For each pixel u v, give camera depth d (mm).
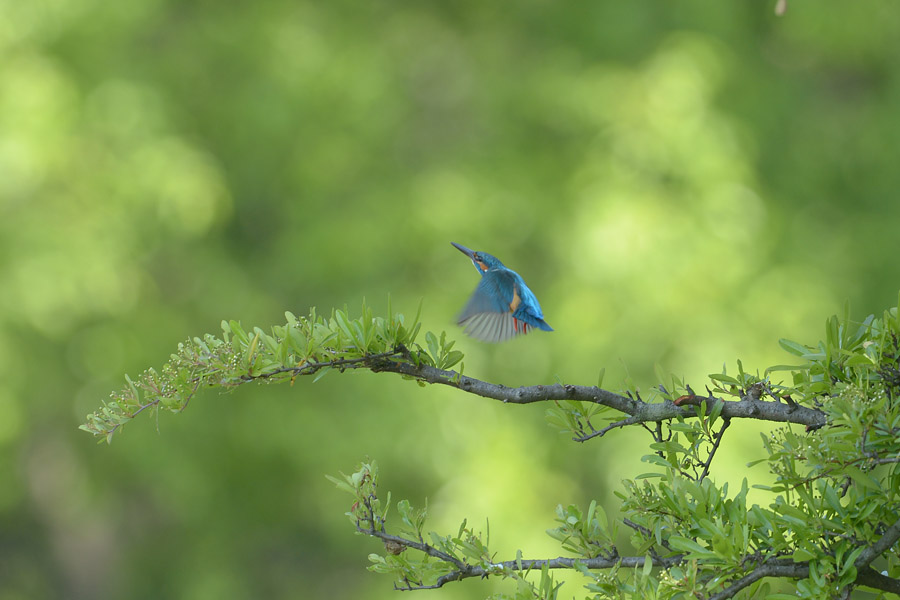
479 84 17141
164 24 16672
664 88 15000
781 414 3717
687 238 14500
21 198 15070
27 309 14820
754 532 3479
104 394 15570
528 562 3680
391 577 15555
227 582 16250
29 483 17562
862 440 3207
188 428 15195
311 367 3680
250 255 16953
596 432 3861
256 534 16422
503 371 14977
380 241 15211
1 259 14812
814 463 3246
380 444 14672
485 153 16297
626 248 14297
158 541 18125
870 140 16484
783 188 16141
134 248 15422
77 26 15328
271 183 16438
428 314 14906
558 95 15672
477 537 3697
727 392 3818
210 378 3670
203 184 15297
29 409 15914
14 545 18859
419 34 18062
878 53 16812
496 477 14391
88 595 18641
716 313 14297
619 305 14359
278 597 16781
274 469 15672
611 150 15070
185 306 16000
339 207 15977
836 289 15195
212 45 16312
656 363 3867
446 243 15250
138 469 15586
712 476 12789
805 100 16938
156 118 15344
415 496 14883
